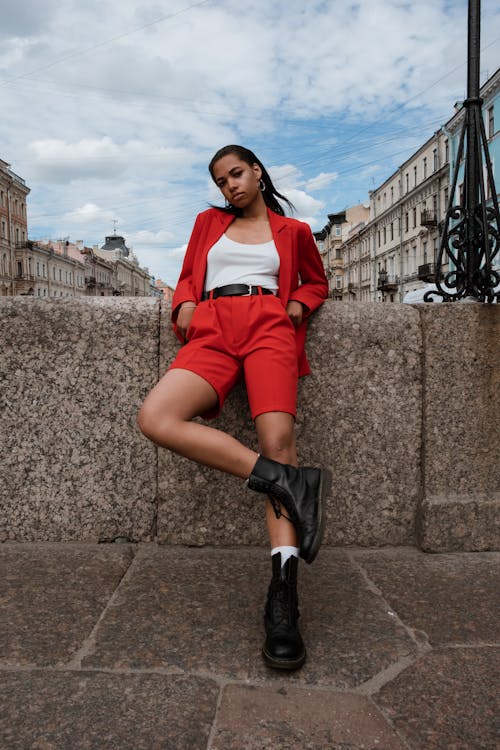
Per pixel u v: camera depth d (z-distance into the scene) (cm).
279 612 154
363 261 7162
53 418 230
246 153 204
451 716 132
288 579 158
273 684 143
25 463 231
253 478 161
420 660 153
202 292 204
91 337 229
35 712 132
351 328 230
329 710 134
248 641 161
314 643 161
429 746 122
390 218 6025
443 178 4575
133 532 232
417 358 232
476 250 247
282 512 164
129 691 139
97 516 231
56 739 124
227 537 229
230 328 184
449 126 4303
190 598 186
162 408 164
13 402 230
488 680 144
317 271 221
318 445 230
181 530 229
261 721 130
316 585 197
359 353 230
